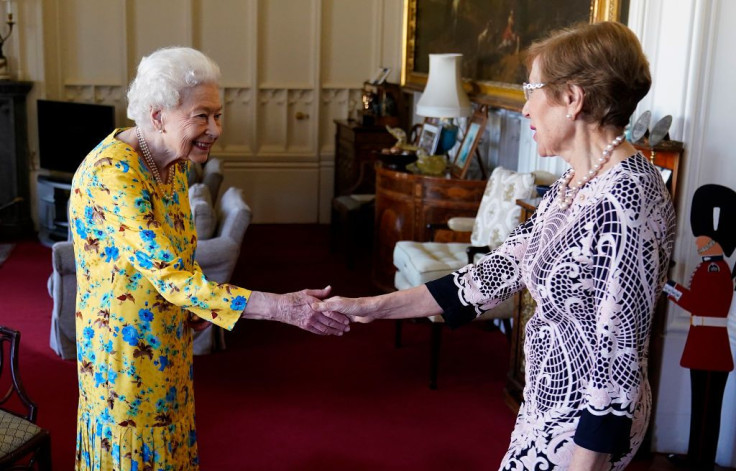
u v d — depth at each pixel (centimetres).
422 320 474
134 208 193
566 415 158
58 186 682
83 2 741
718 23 304
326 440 350
